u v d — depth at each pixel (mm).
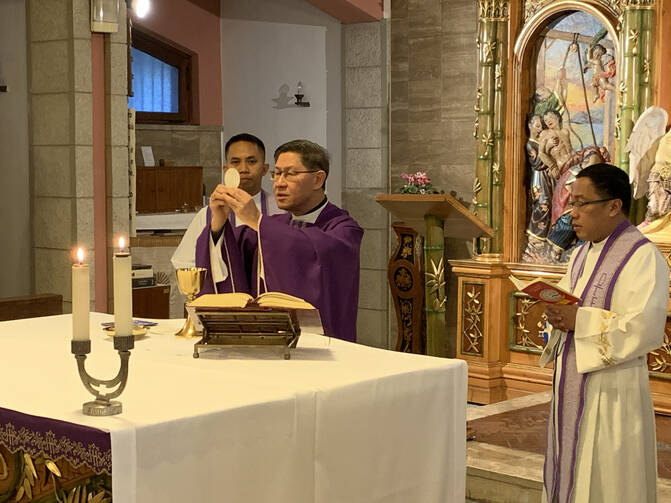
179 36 9914
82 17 6840
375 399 2564
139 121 9875
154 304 7598
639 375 3289
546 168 6801
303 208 3646
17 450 2174
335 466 2467
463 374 2867
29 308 5641
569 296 3213
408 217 4617
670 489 4469
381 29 8469
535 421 5930
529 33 6797
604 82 6520
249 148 4223
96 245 7039
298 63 9336
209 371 2609
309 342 3115
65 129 6930
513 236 6922
